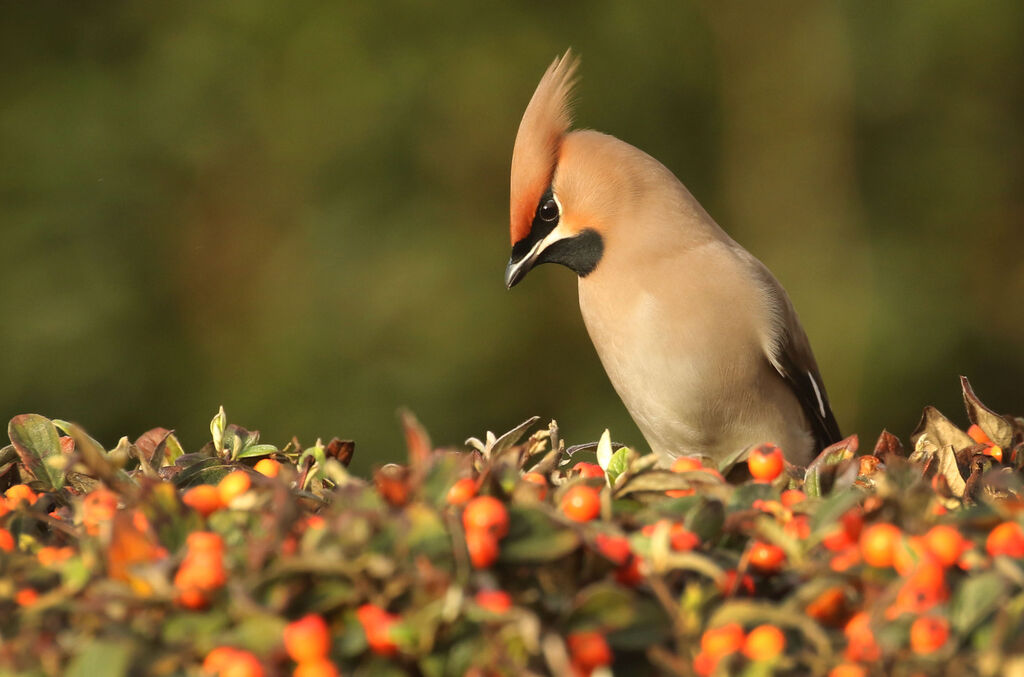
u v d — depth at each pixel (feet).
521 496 10.21
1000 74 53.26
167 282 49.16
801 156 52.70
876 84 53.16
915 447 14.06
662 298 21.42
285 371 47.75
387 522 9.43
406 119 49.67
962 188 53.01
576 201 21.76
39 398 47.21
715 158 52.80
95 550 9.98
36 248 48.34
